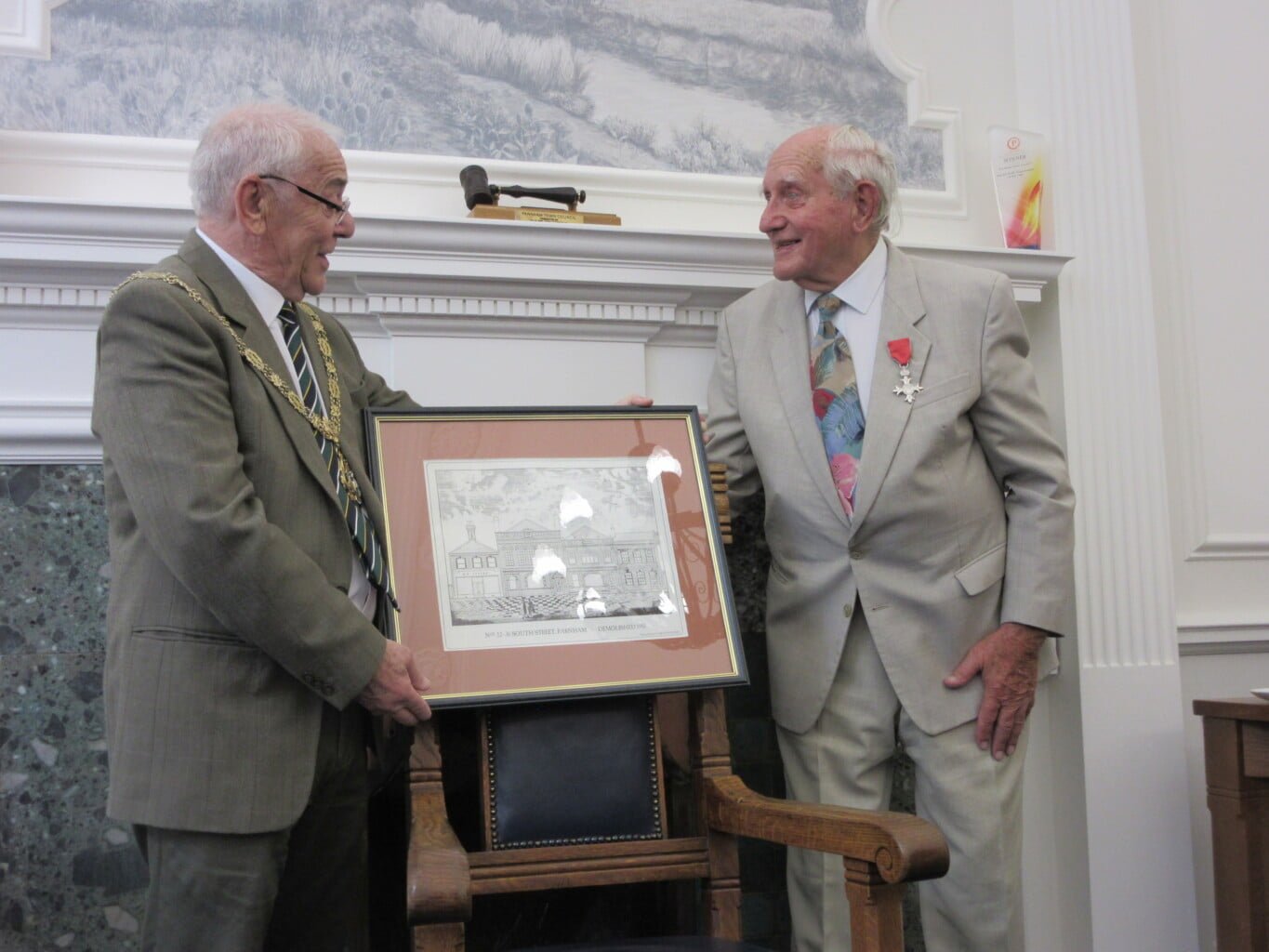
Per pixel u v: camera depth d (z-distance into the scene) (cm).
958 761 213
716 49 269
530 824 186
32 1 224
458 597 187
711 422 238
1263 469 301
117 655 168
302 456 176
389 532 189
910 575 215
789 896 230
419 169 244
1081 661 264
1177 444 294
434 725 183
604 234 229
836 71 276
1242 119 307
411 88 247
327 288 223
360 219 214
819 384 223
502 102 253
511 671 184
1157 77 300
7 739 210
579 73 259
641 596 196
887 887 162
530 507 196
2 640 211
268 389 175
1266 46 312
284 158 179
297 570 163
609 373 243
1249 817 231
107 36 229
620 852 189
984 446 222
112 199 225
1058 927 267
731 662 196
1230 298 302
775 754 252
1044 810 268
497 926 228
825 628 220
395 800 218
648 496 203
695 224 262
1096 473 270
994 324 218
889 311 220
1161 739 267
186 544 157
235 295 177
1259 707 226
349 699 167
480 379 234
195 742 163
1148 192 296
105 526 216
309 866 185
